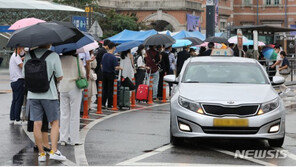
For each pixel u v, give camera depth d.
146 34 32.06
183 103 10.60
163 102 20.59
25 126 13.52
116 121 14.71
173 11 56.75
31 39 8.89
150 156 9.82
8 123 14.05
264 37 38.69
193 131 10.37
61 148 10.60
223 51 16.16
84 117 15.35
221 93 10.71
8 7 37.31
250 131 10.24
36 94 9.27
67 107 10.96
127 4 57.72
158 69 20.75
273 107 10.48
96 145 10.94
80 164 9.12
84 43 10.92
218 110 10.32
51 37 8.95
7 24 42.62
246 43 31.97
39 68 9.08
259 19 73.00
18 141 11.36
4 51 44.25
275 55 31.31
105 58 17.78
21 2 38.94
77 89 10.82
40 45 9.09
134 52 30.20
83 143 11.17
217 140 11.70
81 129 13.14
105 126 13.70
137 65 20.95
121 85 18.16
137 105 19.38
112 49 17.84
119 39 32.09
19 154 9.95
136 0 57.59
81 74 10.78
